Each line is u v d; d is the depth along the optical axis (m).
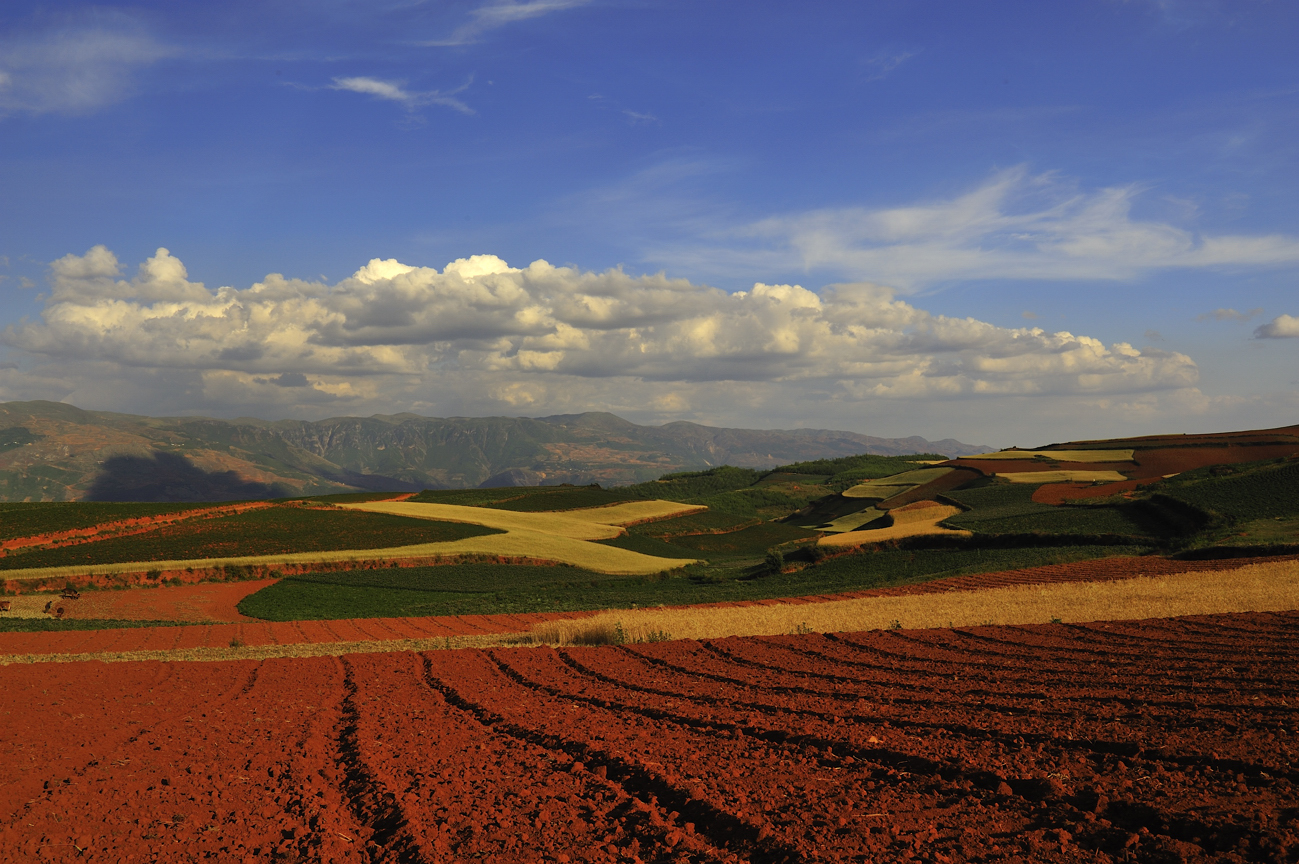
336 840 7.53
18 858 7.20
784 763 9.66
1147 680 14.45
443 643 27.59
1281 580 32.75
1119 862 6.08
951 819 7.34
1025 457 123.69
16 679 18.20
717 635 24.69
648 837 7.30
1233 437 111.81
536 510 106.88
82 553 57.53
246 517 74.00
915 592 41.88
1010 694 13.70
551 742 11.38
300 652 26.62
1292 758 8.57
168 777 9.82
